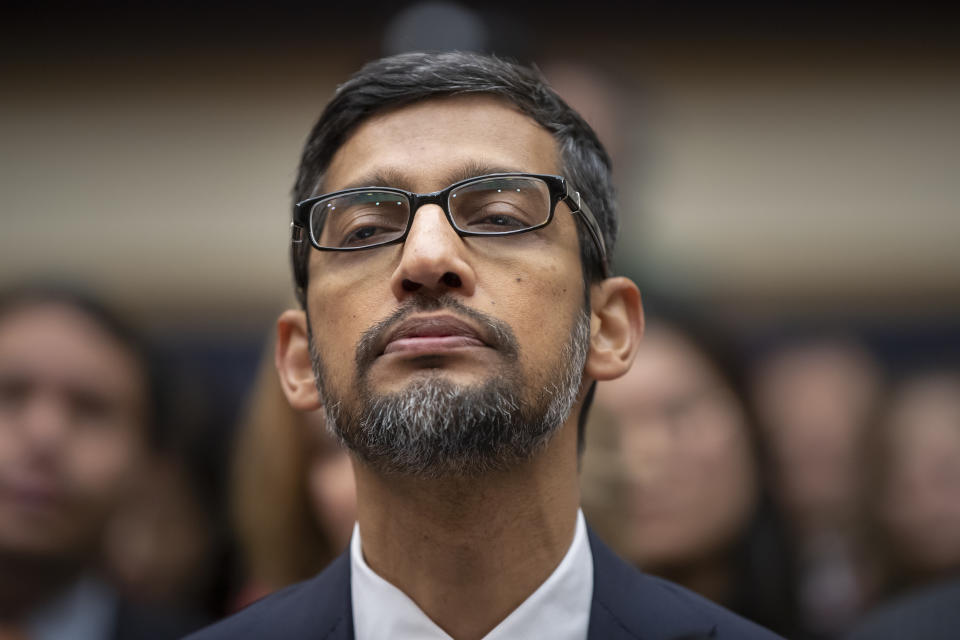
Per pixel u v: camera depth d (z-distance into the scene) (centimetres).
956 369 645
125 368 392
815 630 456
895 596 471
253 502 354
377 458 233
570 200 251
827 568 508
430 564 243
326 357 244
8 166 848
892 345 797
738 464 388
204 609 430
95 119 850
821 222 814
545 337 237
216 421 436
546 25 793
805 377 573
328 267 246
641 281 425
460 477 232
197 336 816
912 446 483
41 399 369
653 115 810
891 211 818
